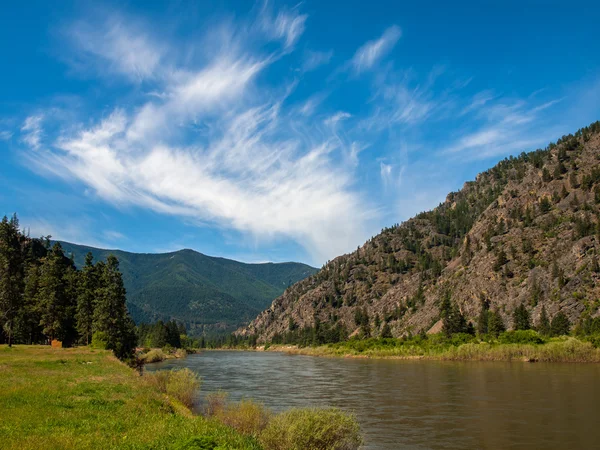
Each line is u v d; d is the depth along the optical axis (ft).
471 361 335.06
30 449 47.93
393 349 432.25
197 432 58.65
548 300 473.26
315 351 595.06
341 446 69.36
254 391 179.93
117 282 287.48
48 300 288.51
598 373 223.71
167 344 603.67
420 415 125.49
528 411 127.65
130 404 80.23
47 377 116.06
